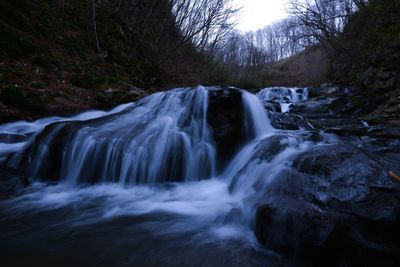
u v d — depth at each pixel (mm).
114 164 4750
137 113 6383
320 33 14891
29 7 9453
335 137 5062
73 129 5180
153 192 4387
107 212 3611
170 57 16922
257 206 2896
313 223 2404
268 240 2629
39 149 4879
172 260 2518
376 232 2283
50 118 6664
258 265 2461
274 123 6543
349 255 2312
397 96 8094
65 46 9789
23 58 7719
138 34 14859
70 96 7625
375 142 4762
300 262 2451
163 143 4957
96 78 8938
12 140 5445
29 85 6973
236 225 3096
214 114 5672
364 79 10141
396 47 9047
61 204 3842
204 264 2467
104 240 2855
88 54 10586
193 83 16953
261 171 3705
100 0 13938
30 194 4133
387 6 10039
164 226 3209
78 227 3146
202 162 5094
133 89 9000
